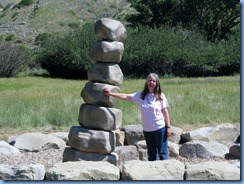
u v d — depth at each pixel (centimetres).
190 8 5231
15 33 7756
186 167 732
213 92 2056
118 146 991
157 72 4319
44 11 8294
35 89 2691
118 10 8388
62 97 1853
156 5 5275
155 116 819
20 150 1030
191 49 4491
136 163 732
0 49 4275
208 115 1468
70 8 8388
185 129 1327
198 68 4362
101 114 796
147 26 4838
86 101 812
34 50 6644
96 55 799
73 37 4550
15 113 1452
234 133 1133
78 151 803
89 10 8419
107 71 800
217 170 719
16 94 2181
